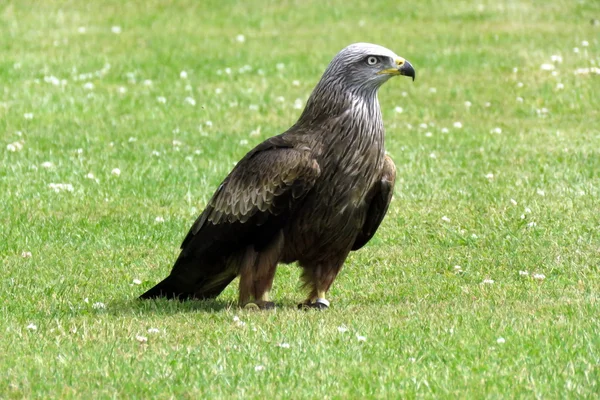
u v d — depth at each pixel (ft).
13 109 74.23
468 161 61.57
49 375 29.40
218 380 28.96
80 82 84.48
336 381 28.76
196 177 57.93
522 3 111.24
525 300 37.52
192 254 37.58
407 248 46.09
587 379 28.48
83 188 55.36
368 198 37.01
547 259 43.75
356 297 39.45
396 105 77.92
